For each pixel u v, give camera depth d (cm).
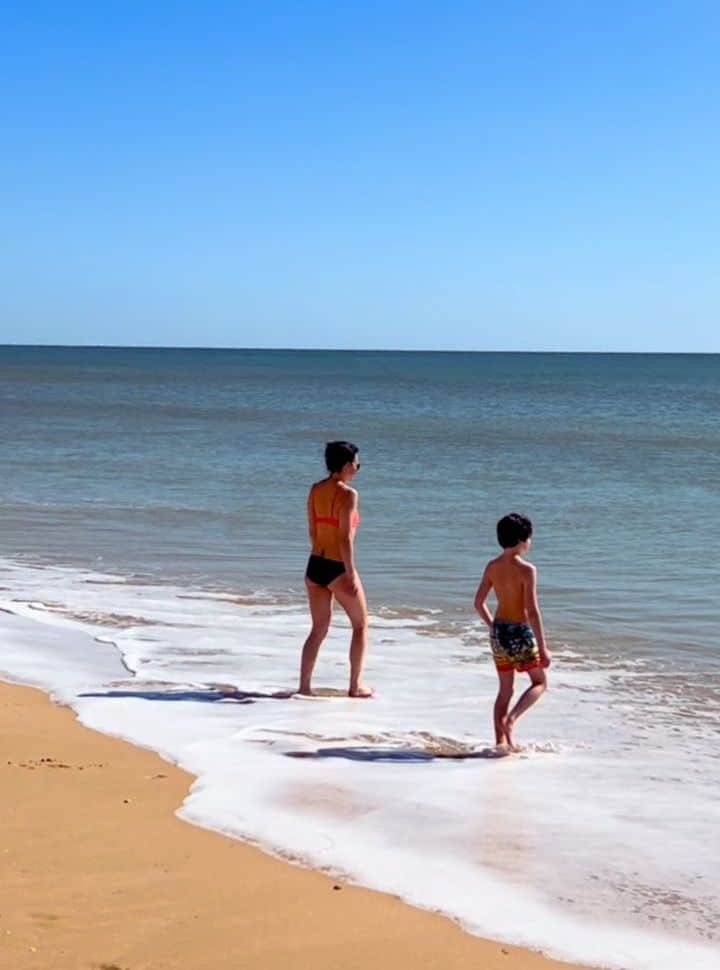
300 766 732
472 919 512
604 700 918
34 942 473
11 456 3181
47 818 621
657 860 584
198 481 2614
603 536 1867
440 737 809
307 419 5419
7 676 972
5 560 1584
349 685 949
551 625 1215
